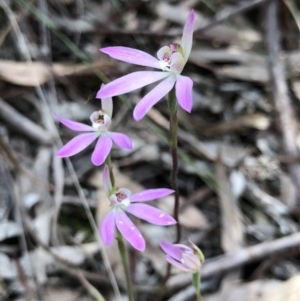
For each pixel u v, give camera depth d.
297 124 0.23
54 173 0.19
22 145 0.20
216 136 0.22
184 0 0.28
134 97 0.22
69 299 0.16
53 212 0.18
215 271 0.17
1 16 0.22
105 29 0.25
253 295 0.16
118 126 0.21
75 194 0.19
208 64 0.25
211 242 0.18
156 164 0.21
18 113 0.20
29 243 0.17
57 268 0.16
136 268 0.17
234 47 0.26
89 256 0.17
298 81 0.25
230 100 0.24
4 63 0.21
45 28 0.23
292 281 0.16
